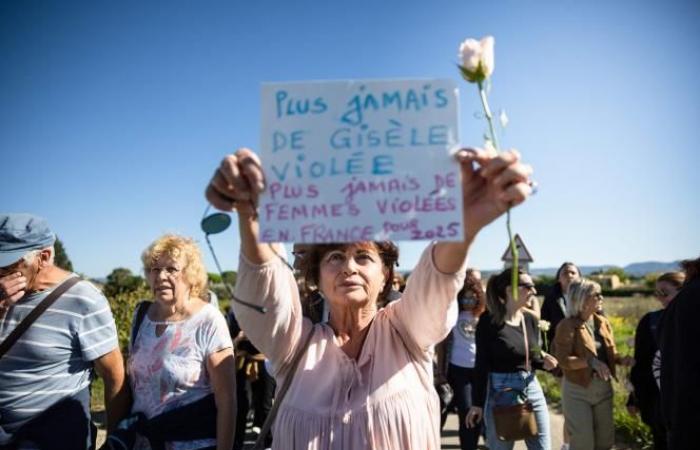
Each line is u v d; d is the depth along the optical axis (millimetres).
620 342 11539
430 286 1521
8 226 2154
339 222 1344
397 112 1377
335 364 1650
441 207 1328
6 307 2154
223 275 1524
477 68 1312
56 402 2211
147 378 2367
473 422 3713
